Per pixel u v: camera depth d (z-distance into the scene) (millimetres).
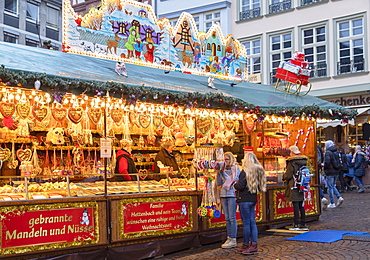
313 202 11414
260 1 25250
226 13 25875
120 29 10289
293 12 24219
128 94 7395
